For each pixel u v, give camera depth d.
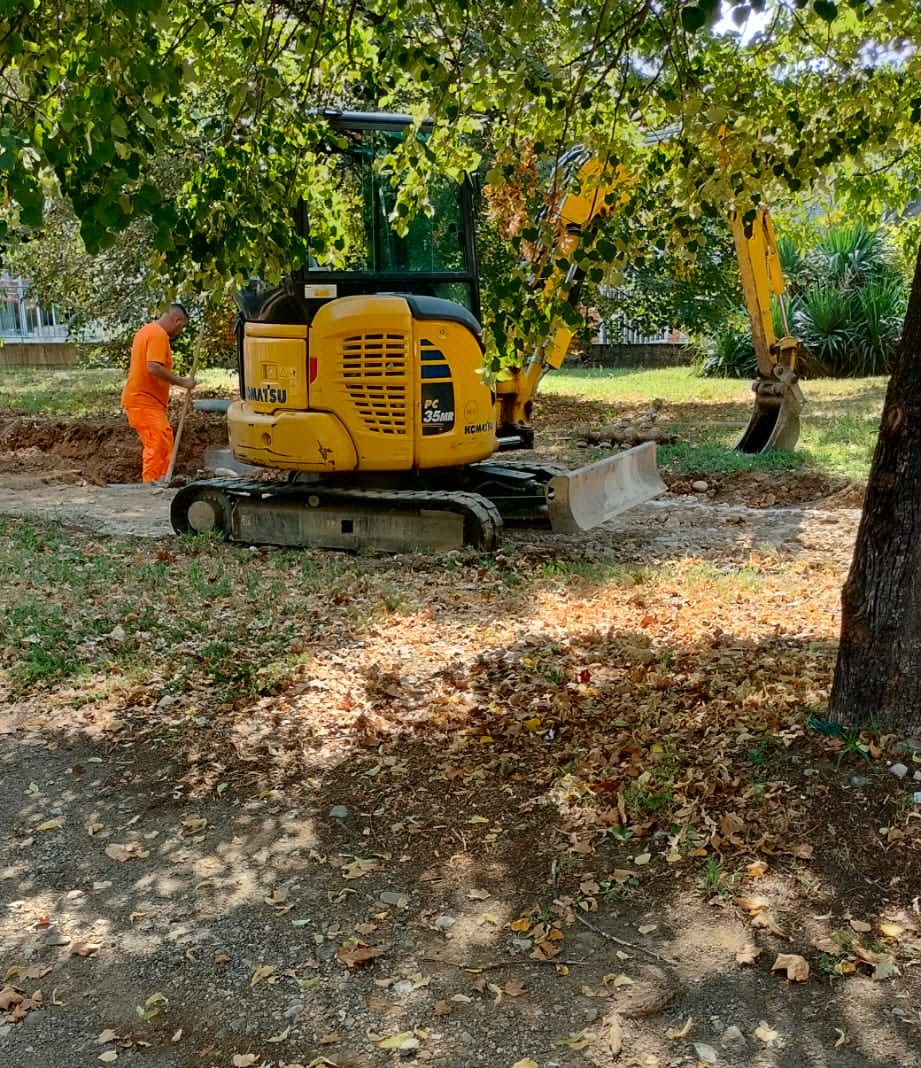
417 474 8.73
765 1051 2.97
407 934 3.59
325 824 4.31
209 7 4.77
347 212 8.02
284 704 5.43
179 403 16.28
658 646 5.82
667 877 3.74
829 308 21.09
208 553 8.72
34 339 29.89
